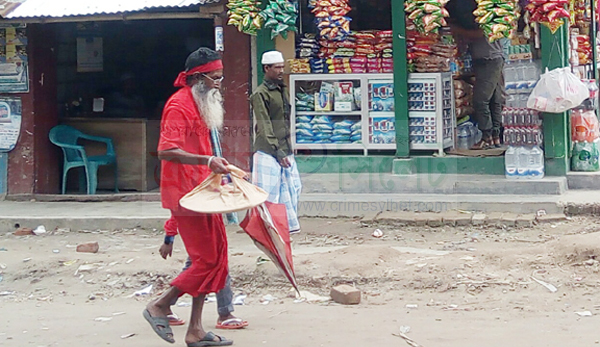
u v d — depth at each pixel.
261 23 9.41
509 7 8.66
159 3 9.28
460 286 6.39
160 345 5.25
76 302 6.61
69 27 11.66
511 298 6.13
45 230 9.23
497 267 6.71
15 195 10.57
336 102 9.80
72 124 11.25
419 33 9.68
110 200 10.41
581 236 7.02
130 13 9.42
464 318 5.72
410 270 6.73
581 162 9.54
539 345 5.01
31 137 10.55
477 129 10.76
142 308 6.36
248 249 7.85
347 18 9.44
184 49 11.89
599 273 6.42
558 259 6.73
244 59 9.81
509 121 9.11
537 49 9.18
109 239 8.72
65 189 11.08
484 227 8.41
